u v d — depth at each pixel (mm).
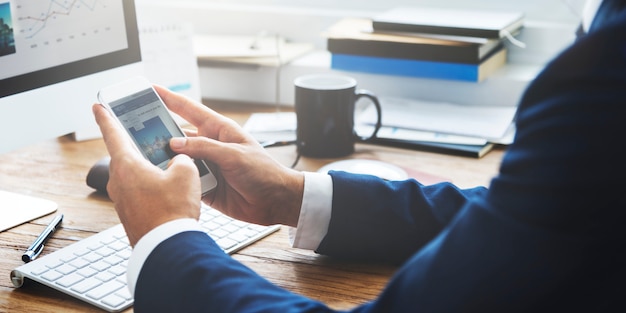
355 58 1562
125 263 951
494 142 1399
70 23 1133
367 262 989
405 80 1598
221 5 1905
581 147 539
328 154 1354
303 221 965
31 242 1040
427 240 971
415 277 613
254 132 1446
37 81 1104
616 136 531
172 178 798
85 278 917
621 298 562
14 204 1148
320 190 966
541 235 552
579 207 540
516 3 1690
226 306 686
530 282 558
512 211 568
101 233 1030
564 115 553
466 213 608
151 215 769
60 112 1143
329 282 937
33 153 1382
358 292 914
